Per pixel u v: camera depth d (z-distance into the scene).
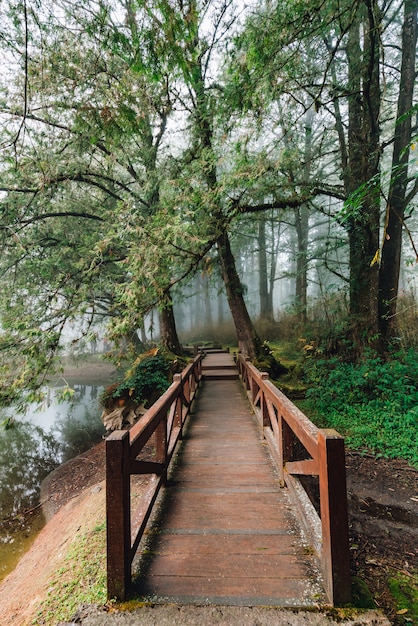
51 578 2.78
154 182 7.14
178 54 3.18
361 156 6.78
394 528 3.12
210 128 6.55
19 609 2.64
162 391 7.84
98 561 2.75
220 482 3.34
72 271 8.32
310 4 4.03
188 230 5.32
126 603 1.79
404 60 6.46
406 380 5.89
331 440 1.77
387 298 7.09
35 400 4.90
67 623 1.67
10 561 4.12
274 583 1.93
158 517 2.71
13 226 7.00
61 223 8.73
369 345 6.90
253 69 4.64
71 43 4.21
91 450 7.57
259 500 2.96
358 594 1.79
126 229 5.12
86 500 4.68
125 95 4.11
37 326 5.86
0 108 6.09
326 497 1.79
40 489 6.17
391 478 4.07
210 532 2.48
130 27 2.96
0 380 5.20
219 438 4.69
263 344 9.20
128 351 5.35
